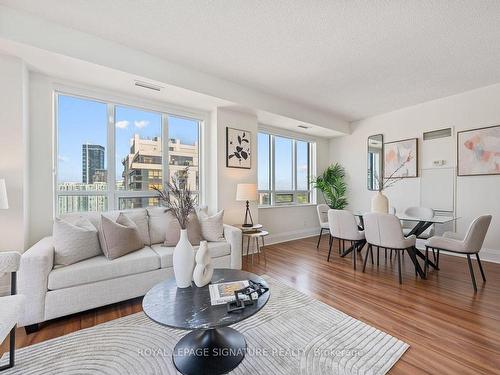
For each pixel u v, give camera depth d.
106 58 2.59
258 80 3.59
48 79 2.78
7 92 2.35
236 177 4.19
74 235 2.22
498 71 3.28
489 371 1.49
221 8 2.13
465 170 3.97
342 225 3.55
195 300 1.58
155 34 2.51
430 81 3.60
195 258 1.83
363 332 1.89
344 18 2.24
